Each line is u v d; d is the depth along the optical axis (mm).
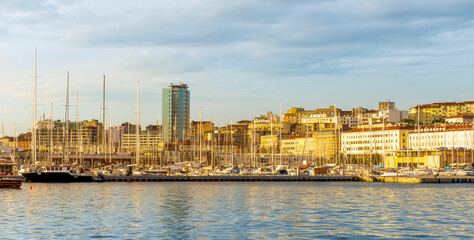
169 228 72438
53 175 170000
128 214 87312
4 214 85438
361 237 66000
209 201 111500
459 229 71938
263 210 94312
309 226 74562
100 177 180500
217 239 64750
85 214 86688
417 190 147875
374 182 195375
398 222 78562
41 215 84688
